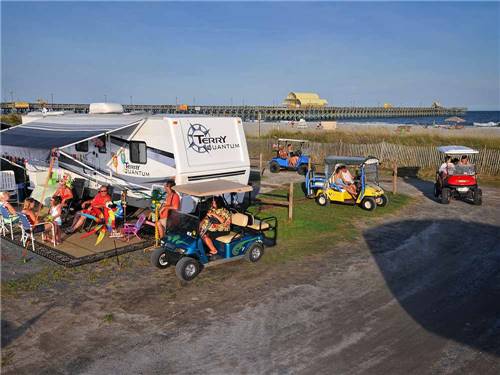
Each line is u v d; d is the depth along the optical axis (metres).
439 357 6.40
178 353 6.43
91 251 10.40
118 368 6.04
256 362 6.21
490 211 15.73
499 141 28.94
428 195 18.61
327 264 10.20
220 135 13.03
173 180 12.02
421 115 131.12
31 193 16.55
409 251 11.23
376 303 8.20
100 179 14.14
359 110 117.62
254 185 20.14
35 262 9.87
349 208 15.79
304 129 44.31
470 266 10.23
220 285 8.88
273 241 11.84
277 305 8.02
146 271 9.52
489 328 7.31
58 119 15.57
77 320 7.37
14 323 7.25
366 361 6.26
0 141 13.06
